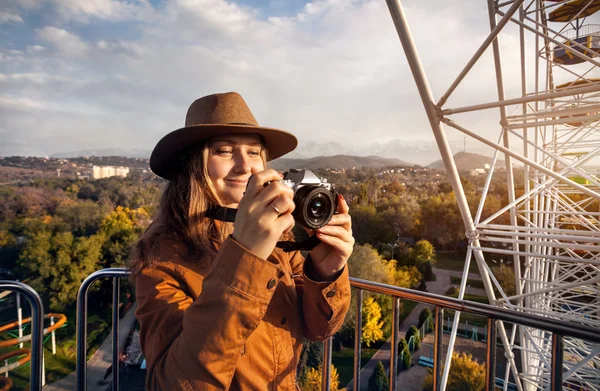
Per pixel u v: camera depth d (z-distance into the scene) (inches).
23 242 1925.4
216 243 63.7
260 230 45.8
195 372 43.0
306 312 68.9
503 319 72.9
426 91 248.5
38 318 93.5
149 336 51.6
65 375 896.9
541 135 614.9
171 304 52.1
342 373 1024.9
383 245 2378.2
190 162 65.9
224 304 43.8
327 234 58.8
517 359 1117.7
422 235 2689.5
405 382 1008.9
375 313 1257.4
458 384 988.6
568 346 507.8
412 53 222.2
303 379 814.5
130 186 3294.8
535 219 571.8
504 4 281.6
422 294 85.6
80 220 2257.6
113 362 106.2
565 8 430.0
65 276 1656.0
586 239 307.9
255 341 59.6
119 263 1862.7
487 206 2696.9
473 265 2276.1
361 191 3604.8
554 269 697.0
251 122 68.8
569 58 478.3
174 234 61.8
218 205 63.0
